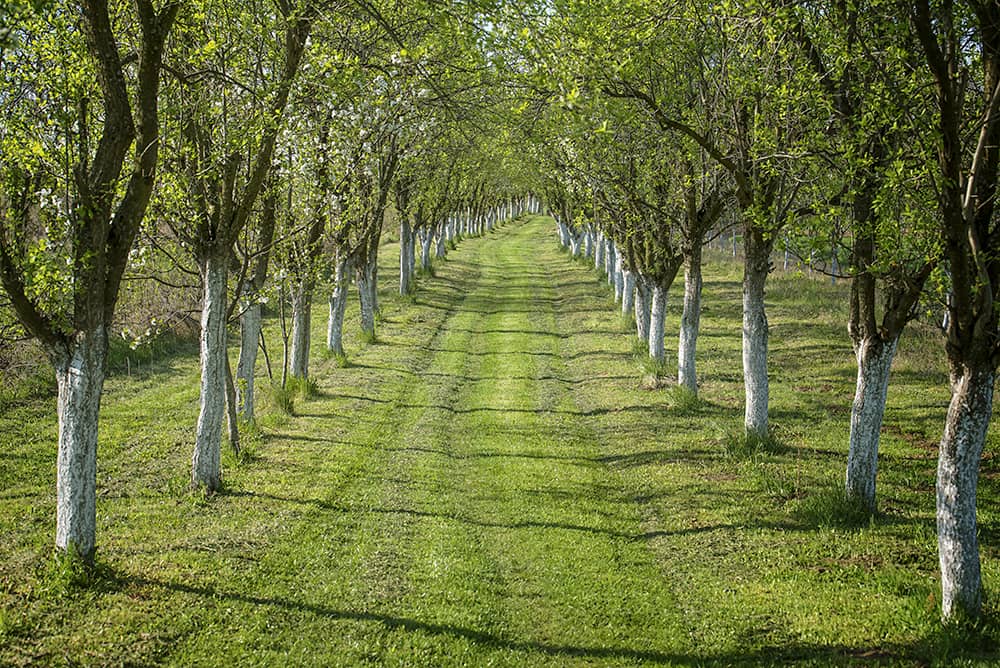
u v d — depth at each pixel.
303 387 19.75
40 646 7.38
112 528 10.70
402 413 18.61
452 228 66.75
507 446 15.99
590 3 11.09
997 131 7.88
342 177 17.94
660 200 19.77
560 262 56.97
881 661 7.44
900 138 9.19
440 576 9.68
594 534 11.28
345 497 12.56
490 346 28.11
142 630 7.86
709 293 37.78
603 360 24.95
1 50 7.59
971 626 7.84
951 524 8.02
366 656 7.77
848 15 9.22
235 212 12.73
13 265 8.29
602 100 11.59
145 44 8.86
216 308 12.61
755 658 7.75
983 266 7.46
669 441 16.03
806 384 21.25
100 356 8.93
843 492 11.80
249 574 9.41
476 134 24.58
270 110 12.07
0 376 18.16
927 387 20.33
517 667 7.73
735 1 10.99
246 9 12.24
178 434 16.19
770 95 11.75
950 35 7.84
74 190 8.56
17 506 11.55
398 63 12.61
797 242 10.49
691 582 9.61
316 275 19.73
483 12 9.41
